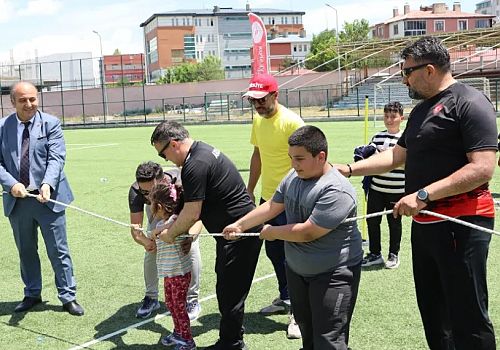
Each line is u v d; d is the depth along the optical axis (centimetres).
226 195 432
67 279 554
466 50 4656
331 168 366
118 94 5606
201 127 3491
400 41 4612
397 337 471
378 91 4159
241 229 403
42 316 549
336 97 4681
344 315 360
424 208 352
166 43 12544
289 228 358
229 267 434
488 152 326
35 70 5378
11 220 551
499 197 978
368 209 645
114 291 616
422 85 346
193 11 12825
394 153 402
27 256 564
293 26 13450
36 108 536
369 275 624
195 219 419
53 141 539
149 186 466
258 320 519
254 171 554
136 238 502
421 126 349
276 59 10600
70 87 5462
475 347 351
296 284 378
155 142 421
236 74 12988
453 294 352
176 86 5722
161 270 453
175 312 455
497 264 645
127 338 495
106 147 2364
